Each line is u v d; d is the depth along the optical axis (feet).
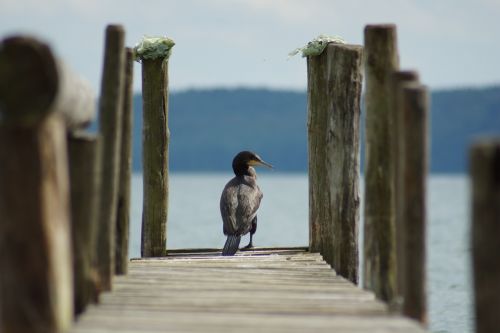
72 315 33.73
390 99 41.45
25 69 27.04
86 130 39.52
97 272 38.24
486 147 25.91
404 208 35.53
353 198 52.13
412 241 35.40
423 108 35.14
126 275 45.24
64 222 28.68
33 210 27.63
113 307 36.40
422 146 35.22
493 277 26.03
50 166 27.84
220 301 38.17
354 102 51.98
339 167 52.29
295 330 32.30
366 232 43.57
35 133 27.45
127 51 44.19
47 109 27.17
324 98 58.95
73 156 35.45
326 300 38.73
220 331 31.91
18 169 27.48
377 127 43.34
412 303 35.40
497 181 25.88
